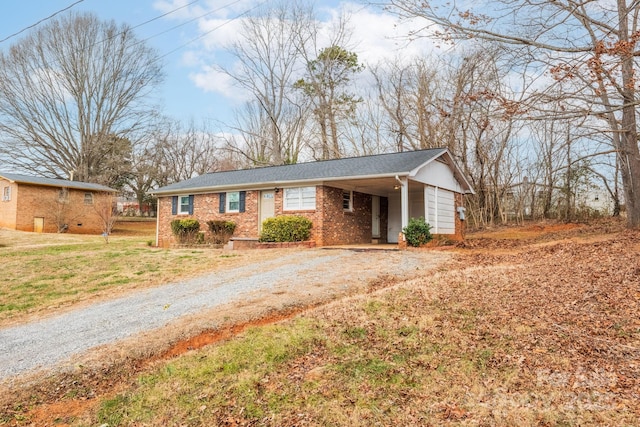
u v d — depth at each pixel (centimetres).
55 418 392
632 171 1364
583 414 320
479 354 445
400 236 1385
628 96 698
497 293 659
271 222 1522
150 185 4319
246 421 354
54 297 870
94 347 556
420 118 2577
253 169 2058
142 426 361
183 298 790
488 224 2527
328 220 1548
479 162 2512
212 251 1466
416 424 327
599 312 532
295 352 477
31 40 3372
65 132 3644
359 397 376
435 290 694
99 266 1180
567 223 2131
